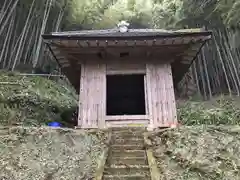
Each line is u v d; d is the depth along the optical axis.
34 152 4.73
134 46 6.76
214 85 14.19
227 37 13.48
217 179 4.04
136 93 11.74
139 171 4.16
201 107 10.83
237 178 4.04
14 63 11.78
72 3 15.12
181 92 14.41
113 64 7.20
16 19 12.98
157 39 6.54
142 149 5.01
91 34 7.17
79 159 4.65
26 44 13.45
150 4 20.72
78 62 7.37
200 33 6.52
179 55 7.17
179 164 4.46
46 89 11.02
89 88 6.91
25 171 4.14
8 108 8.23
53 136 5.33
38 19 13.64
